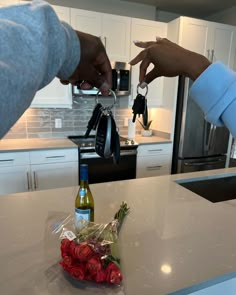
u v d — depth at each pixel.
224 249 0.86
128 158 2.88
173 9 3.44
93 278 0.66
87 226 0.79
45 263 0.75
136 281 0.69
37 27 0.32
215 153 3.24
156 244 0.87
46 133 3.03
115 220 0.91
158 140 3.11
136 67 2.93
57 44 0.35
